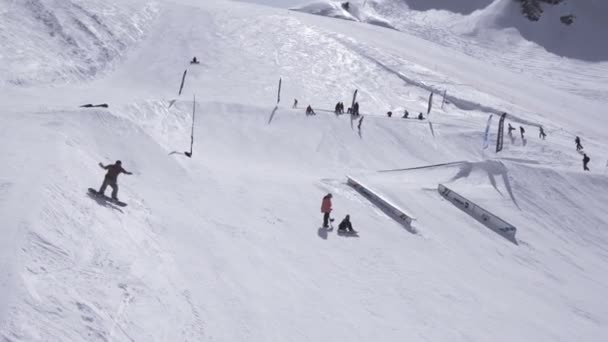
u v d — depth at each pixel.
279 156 28.11
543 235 20.80
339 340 8.86
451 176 25.61
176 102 30.25
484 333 10.85
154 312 7.18
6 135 12.66
